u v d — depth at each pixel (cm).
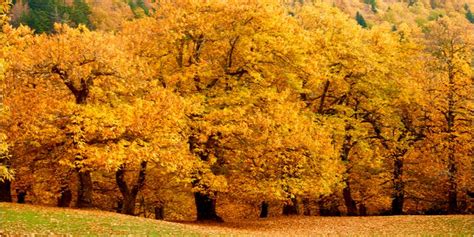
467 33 3844
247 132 2642
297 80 3134
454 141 3600
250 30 2917
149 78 2714
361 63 3472
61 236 1593
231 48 2955
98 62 2512
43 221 1869
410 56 3941
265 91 2847
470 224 2395
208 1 2925
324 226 2706
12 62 2384
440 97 3691
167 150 2514
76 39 2497
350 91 3688
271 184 2759
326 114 3650
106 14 10144
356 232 2384
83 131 2408
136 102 2531
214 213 3031
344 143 3650
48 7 10006
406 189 4084
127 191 2950
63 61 2436
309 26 3803
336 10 3759
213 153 2856
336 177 3209
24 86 2634
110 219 2106
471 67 3894
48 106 2470
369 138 3866
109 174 3725
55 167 2764
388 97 3738
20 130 2486
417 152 3891
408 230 2352
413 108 3900
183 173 2648
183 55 2969
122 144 2409
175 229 2089
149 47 2870
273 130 2727
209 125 2673
